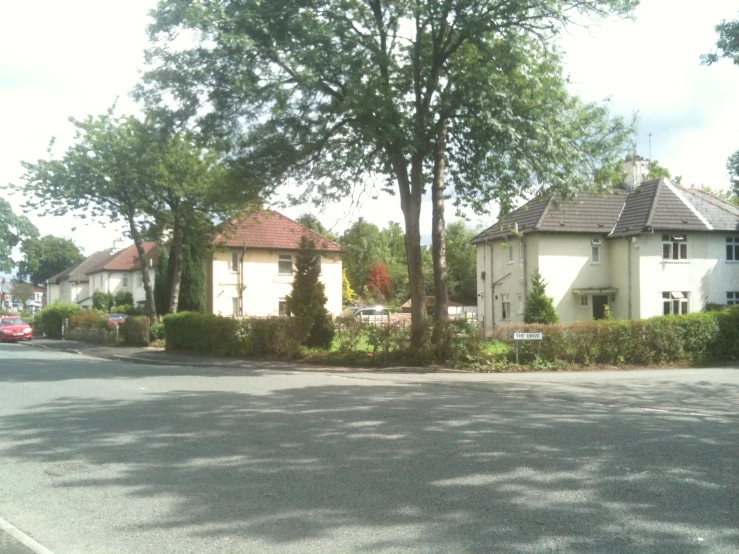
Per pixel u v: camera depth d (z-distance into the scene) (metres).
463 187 22.58
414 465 7.39
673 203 36.97
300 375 18.25
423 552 4.91
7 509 6.12
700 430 9.43
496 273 41.34
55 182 30.78
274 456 7.90
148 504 6.18
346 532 5.33
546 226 36.66
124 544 5.19
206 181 30.23
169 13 19.00
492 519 5.60
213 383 15.90
